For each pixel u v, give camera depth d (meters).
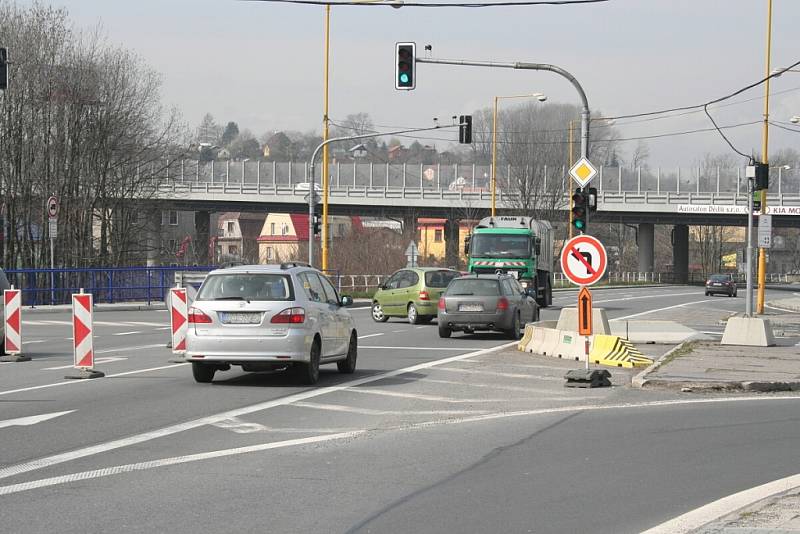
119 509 9.24
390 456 12.09
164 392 17.88
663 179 103.31
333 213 110.44
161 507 9.34
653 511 9.39
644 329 33.41
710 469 11.48
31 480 10.49
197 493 9.96
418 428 14.25
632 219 113.19
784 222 106.75
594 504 9.68
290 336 18.55
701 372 21.42
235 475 10.87
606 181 104.19
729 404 17.34
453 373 21.66
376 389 18.66
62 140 62.91
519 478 10.90
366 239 83.19
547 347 26.42
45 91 61.88
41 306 48.34
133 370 21.72
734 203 100.88
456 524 8.85
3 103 60.94
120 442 12.77
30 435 13.23
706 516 9.09
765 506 9.39
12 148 61.66
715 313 52.16
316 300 19.81
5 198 62.16
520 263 47.94
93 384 19.05
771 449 12.81
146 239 71.50
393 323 40.44
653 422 15.08
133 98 66.81
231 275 19.06
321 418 15.04
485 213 106.25
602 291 94.19
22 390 18.05
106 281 51.62
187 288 24.08
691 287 112.31
